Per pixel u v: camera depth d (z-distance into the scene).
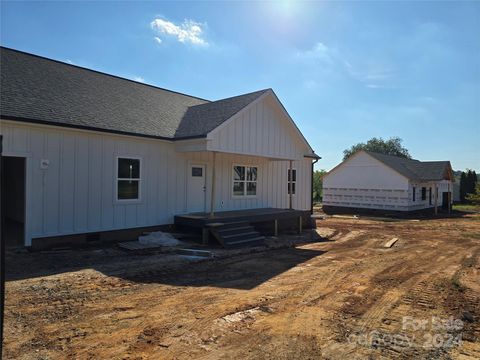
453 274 8.08
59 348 3.99
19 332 4.41
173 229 12.52
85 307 5.37
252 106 12.75
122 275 7.29
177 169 12.68
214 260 9.12
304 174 19.00
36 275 7.06
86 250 9.59
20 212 13.16
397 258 9.97
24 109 9.23
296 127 14.62
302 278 7.44
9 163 14.30
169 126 12.80
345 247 11.91
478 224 20.84
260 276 7.58
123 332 4.46
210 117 12.64
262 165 16.20
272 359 3.82
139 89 15.12
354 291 6.52
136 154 11.45
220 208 14.23
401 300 6.05
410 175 29.39
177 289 6.45
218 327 4.68
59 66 13.13
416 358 3.95
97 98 12.24
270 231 14.57
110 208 10.84
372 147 71.88
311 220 17.77
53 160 9.61
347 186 32.12
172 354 3.89
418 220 23.77
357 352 4.04
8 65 11.30
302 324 4.84
